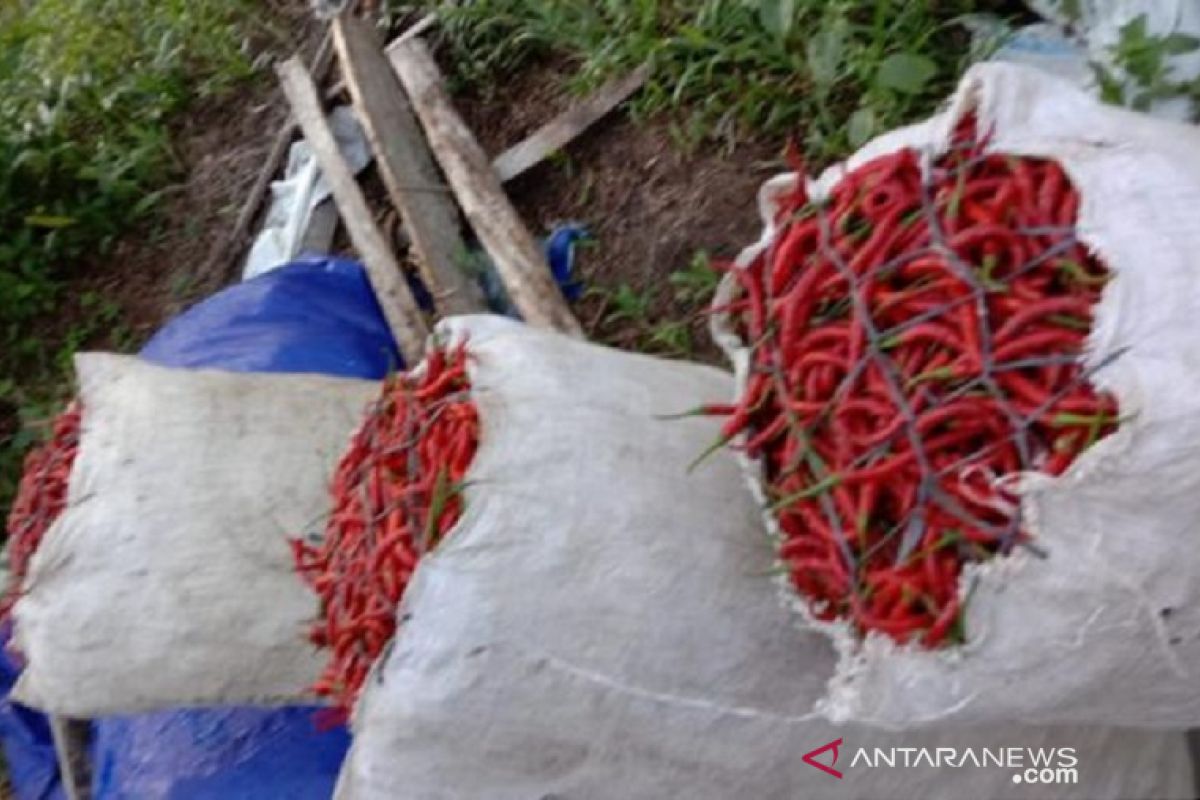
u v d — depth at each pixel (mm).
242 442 2240
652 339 2881
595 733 1749
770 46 2906
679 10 3102
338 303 2992
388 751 1705
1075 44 2674
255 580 2156
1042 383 1371
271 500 2201
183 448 2209
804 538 1506
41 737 2926
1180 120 2371
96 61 3902
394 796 1733
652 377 1866
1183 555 1400
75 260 3736
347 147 3336
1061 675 1486
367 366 2871
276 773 2408
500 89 3322
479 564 1655
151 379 2281
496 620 1661
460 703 1676
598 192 3076
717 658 1746
